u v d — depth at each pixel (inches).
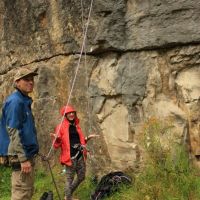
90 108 298.2
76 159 260.4
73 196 279.3
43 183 304.0
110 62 289.4
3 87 393.1
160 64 271.1
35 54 341.4
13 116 200.5
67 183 259.1
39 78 334.6
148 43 269.4
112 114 290.5
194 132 261.0
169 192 240.1
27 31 346.9
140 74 276.8
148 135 263.1
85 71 298.8
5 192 315.3
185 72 265.1
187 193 237.9
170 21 260.2
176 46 263.6
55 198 282.0
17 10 355.9
